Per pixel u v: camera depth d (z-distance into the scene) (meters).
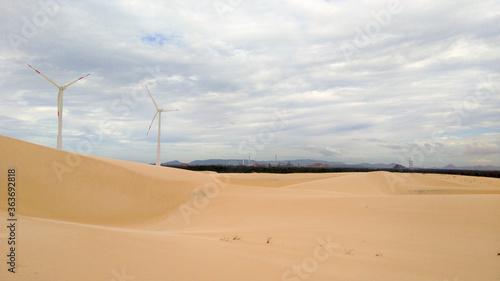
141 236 12.77
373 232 18.27
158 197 31.33
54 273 6.82
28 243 9.02
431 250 14.16
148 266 8.24
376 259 12.41
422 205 24.31
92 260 8.17
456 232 17.56
